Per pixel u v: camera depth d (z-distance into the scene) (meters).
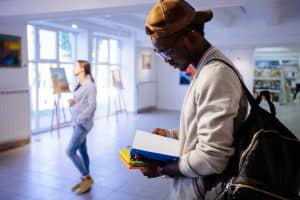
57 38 5.99
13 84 4.52
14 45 4.49
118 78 7.56
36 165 3.63
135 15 5.93
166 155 0.86
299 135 5.25
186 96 0.88
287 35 6.49
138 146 0.92
